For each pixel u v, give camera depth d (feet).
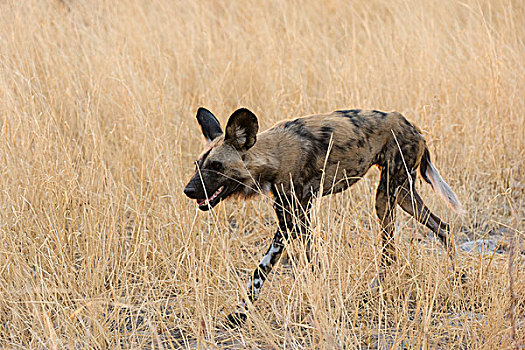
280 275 31.40
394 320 27.37
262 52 56.44
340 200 36.60
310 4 71.61
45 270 30.48
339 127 29.99
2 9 54.85
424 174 34.27
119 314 29.43
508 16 62.59
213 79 52.11
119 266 31.81
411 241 32.07
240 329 26.71
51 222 33.24
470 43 54.08
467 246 35.73
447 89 49.90
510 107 46.57
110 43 53.72
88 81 49.11
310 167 29.53
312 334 25.89
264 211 40.37
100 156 37.06
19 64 47.06
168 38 58.18
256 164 28.50
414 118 46.01
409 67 51.39
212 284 29.04
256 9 65.98
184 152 45.42
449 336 25.89
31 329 26.13
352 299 28.58
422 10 58.80
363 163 30.73
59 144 40.09
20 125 39.47
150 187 38.52
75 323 27.12
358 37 64.28
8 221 33.14
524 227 34.47
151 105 44.52
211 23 64.34
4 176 35.91
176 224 33.81
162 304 30.09
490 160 44.19
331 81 50.21
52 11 59.16
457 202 33.94
